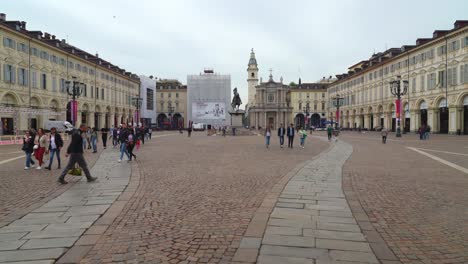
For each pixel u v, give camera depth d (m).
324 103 125.62
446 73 51.94
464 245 6.02
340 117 99.62
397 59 65.75
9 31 45.84
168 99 123.12
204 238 6.33
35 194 10.15
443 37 51.56
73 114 41.19
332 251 5.72
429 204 8.76
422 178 12.54
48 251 5.75
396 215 7.79
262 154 22.14
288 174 13.38
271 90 126.94
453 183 11.55
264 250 5.75
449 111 51.56
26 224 7.20
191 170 14.61
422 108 58.94
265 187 10.86
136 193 10.06
